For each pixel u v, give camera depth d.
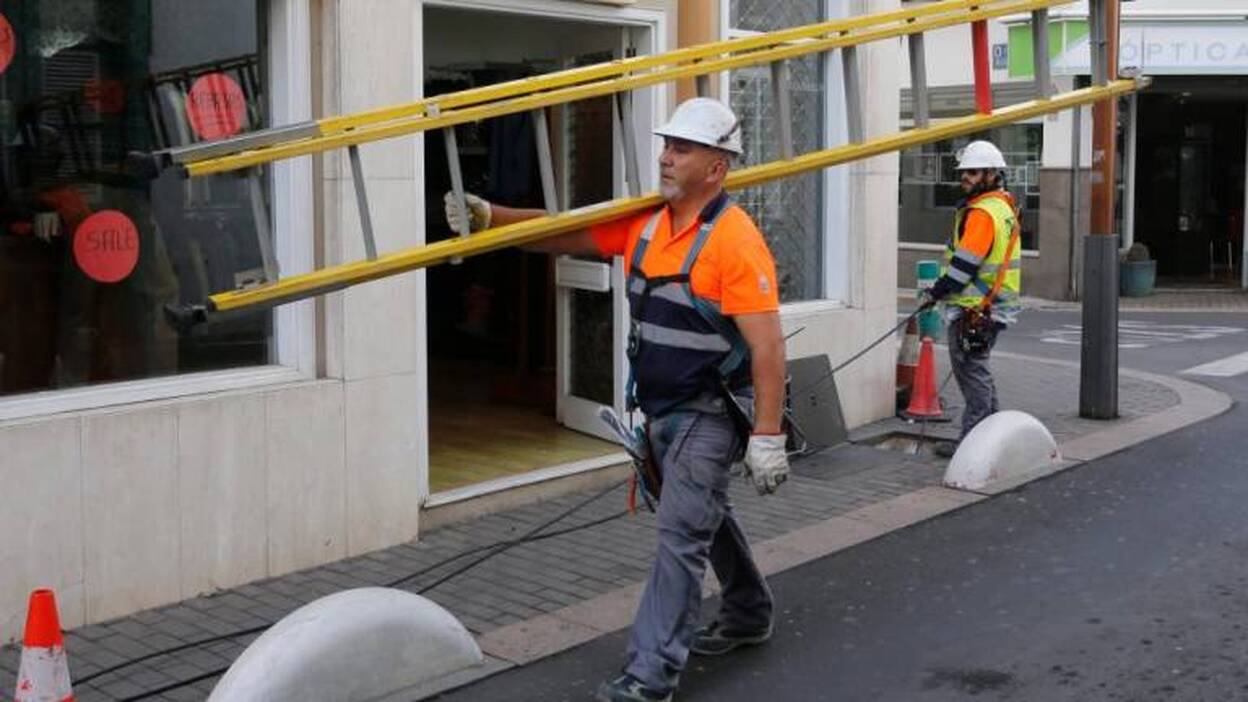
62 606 5.40
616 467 7.84
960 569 6.36
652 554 6.54
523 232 4.70
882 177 9.51
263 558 6.05
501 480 7.29
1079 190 19.95
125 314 5.86
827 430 8.69
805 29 5.44
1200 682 4.97
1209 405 10.49
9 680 4.96
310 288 4.47
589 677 5.09
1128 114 20.98
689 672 5.13
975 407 8.41
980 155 8.17
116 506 5.53
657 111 7.84
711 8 8.09
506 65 9.26
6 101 5.48
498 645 5.35
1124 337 15.74
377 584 6.05
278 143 4.36
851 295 9.49
